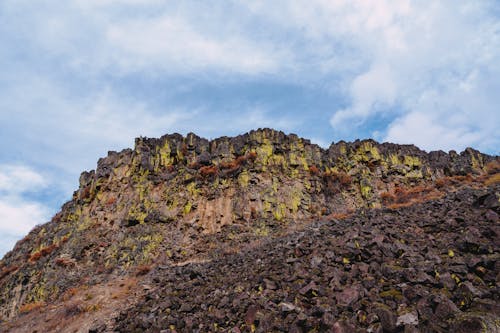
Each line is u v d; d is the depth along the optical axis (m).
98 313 17.34
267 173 31.92
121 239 27.53
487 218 12.19
